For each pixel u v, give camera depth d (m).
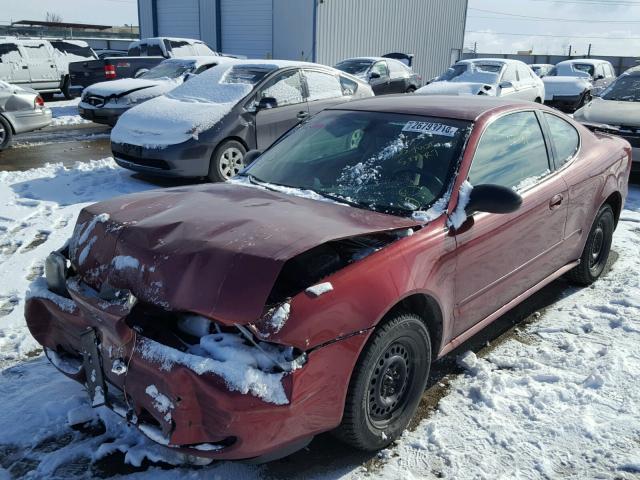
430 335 3.04
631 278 4.75
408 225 2.80
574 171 4.04
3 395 3.14
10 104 10.37
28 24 51.06
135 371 2.35
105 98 11.64
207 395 2.17
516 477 2.57
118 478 2.57
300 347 2.26
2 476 2.58
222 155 7.62
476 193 3.01
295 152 3.74
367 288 2.50
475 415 3.01
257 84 8.02
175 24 26.09
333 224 2.62
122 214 2.81
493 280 3.35
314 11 21.98
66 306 2.71
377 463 2.69
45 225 6.12
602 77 22.44
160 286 2.35
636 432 2.85
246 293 2.21
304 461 2.71
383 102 3.99
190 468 2.63
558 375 3.33
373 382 2.63
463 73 14.13
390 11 25.45
